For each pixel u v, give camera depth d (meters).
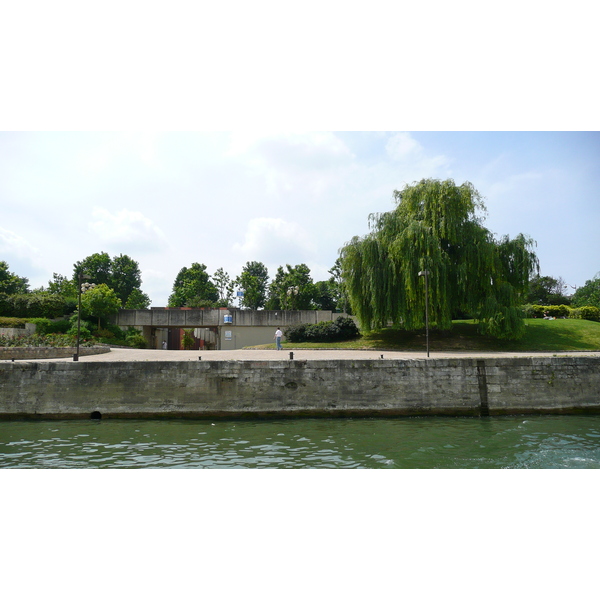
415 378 19.28
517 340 33.97
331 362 19.25
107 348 32.28
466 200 34.34
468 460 12.74
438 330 36.88
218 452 13.67
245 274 82.44
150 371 19.22
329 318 45.75
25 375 19.20
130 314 44.69
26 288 61.72
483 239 33.75
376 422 17.94
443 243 35.12
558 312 49.03
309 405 19.03
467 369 19.42
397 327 34.84
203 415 18.92
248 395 19.05
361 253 35.28
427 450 13.78
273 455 13.30
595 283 71.31
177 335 59.88
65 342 31.06
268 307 72.75
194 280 82.50
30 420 18.77
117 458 13.08
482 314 32.88
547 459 12.83
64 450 13.99
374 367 19.28
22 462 12.72
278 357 26.11
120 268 74.94
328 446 14.32
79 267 71.00
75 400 19.09
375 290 33.88
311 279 74.69
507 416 19.00
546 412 19.33
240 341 44.91
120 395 19.11
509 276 34.72
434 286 32.28
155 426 17.47
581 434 15.82
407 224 34.44
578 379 19.64
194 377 19.16
